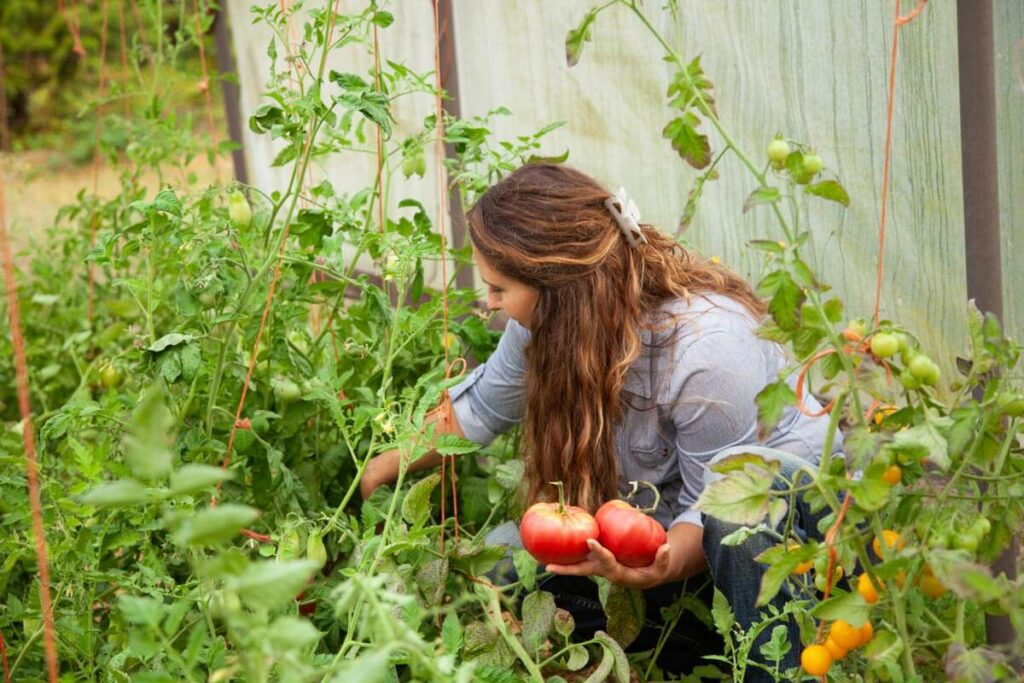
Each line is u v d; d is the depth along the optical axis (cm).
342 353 271
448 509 242
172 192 217
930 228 230
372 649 143
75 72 1039
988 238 183
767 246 150
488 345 247
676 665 229
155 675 129
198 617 200
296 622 105
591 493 212
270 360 249
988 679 149
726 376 199
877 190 238
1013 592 142
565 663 203
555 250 200
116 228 358
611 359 203
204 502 219
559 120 306
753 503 146
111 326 333
